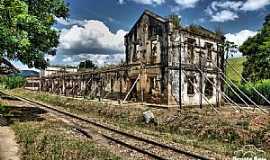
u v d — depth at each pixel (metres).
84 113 28.27
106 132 18.08
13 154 11.52
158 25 30.00
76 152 11.27
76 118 24.66
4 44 18.02
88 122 22.27
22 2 18.50
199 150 13.60
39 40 21.73
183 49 29.80
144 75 30.83
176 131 18.38
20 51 19.14
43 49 22.83
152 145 14.46
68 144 12.43
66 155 10.83
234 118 18.08
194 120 18.34
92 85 41.34
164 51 29.00
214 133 16.36
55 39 23.61
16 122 19.23
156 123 20.31
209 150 13.65
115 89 35.88
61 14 23.69
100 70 38.94
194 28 31.73
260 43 49.28
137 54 32.81
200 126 17.45
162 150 13.46
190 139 16.14
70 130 17.67
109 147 13.78
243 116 19.16
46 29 21.41
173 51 28.86
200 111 23.09
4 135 15.17
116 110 25.14
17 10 17.81
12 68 22.92
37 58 22.28
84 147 12.18
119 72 35.03
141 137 15.96
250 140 14.62
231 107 30.33
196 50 31.09
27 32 19.45
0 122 19.08
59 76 52.94
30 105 36.78
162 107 26.39
